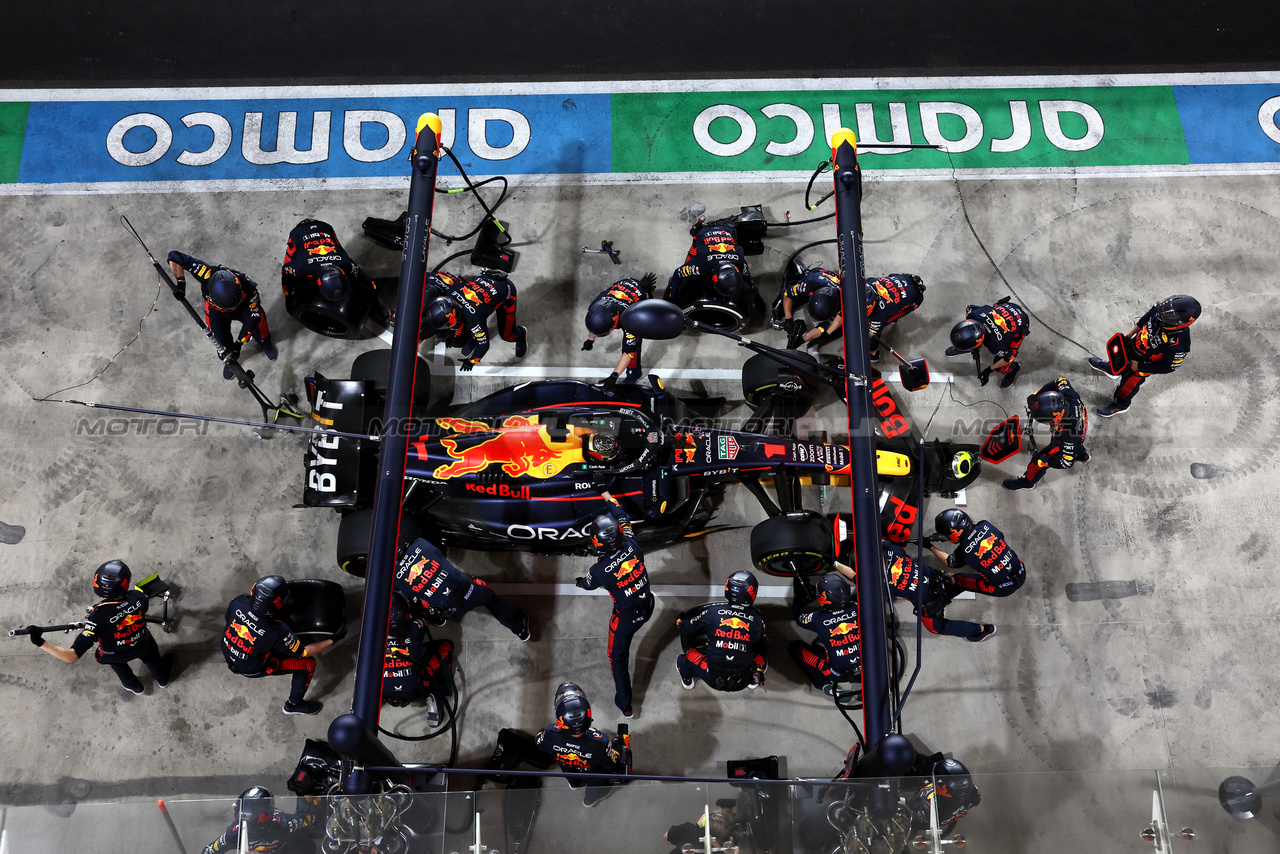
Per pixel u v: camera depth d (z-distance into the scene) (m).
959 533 7.27
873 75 10.40
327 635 7.55
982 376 8.87
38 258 9.34
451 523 7.58
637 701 7.76
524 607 8.03
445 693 7.45
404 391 6.60
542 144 9.98
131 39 10.37
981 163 9.97
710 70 10.39
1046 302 9.34
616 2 10.66
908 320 9.21
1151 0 10.65
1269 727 7.77
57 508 8.31
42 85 10.13
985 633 7.79
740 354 9.02
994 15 10.63
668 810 6.66
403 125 10.04
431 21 10.56
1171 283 9.44
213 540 8.23
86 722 7.60
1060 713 7.80
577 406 7.59
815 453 7.51
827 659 7.27
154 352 8.97
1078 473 8.59
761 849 6.34
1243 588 8.20
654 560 8.22
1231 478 8.59
